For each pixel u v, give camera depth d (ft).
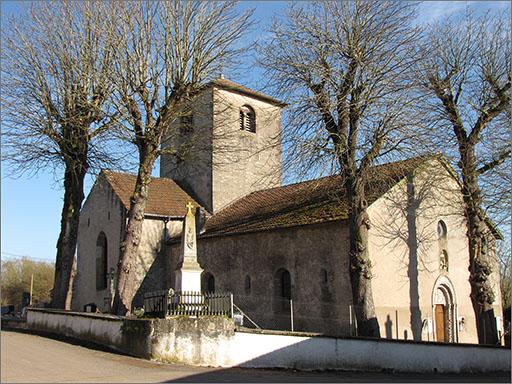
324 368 52.39
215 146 85.76
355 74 61.26
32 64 69.62
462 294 81.41
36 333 65.36
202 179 97.45
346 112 60.90
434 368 59.72
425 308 74.54
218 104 93.15
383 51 61.62
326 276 68.69
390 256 70.90
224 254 82.79
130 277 63.57
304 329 70.03
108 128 69.21
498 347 66.90
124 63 66.28
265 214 82.89
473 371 63.10
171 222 92.22
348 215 63.16
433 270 77.20
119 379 36.50
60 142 69.97
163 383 36.11
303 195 82.28
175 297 50.26
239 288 79.41
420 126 63.05
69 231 72.33
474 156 71.92
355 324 61.77
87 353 47.98
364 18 62.64
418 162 73.15
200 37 68.85
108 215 94.73
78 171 72.69
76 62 69.56
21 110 69.46
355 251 61.31
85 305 95.09
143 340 46.98
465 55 72.64
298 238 72.84
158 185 97.81
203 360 47.21
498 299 87.66
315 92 63.26
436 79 72.64
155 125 66.85
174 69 67.87
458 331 79.00
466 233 76.95
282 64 64.03
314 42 63.21
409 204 75.10
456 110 72.95
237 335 48.88
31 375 36.01
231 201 96.78
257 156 100.89
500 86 70.18
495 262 88.53
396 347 57.47
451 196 81.41
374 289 67.72
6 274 171.83
